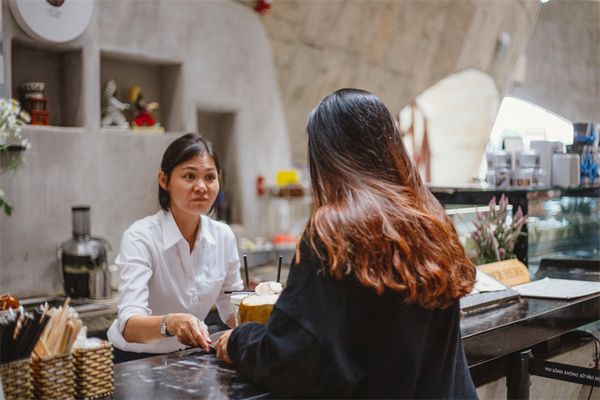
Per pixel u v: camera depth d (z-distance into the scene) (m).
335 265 1.39
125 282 2.29
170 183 2.36
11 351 1.42
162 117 5.40
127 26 4.72
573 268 3.30
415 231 1.46
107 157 4.48
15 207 3.94
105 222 4.46
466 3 8.71
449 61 8.88
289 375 1.42
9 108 3.16
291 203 6.77
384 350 1.46
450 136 10.36
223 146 6.14
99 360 1.51
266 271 5.37
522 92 12.05
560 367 2.33
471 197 3.14
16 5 3.86
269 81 6.36
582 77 11.50
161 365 1.74
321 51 6.86
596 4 11.05
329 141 1.54
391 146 1.55
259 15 6.10
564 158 3.44
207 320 3.08
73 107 4.41
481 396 2.46
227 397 1.49
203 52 5.47
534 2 10.54
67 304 1.55
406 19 7.80
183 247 2.42
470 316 2.36
